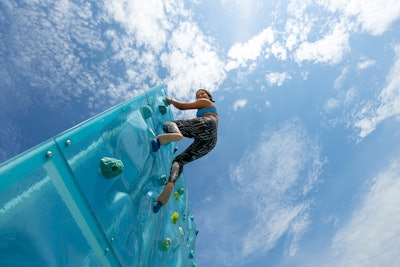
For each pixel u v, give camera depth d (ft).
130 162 7.86
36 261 3.72
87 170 5.57
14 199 3.68
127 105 8.65
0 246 3.28
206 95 12.55
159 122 12.07
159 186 10.43
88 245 4.98
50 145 4.77
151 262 8.46
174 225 12.67
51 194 4.42
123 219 6.55
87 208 5.25
